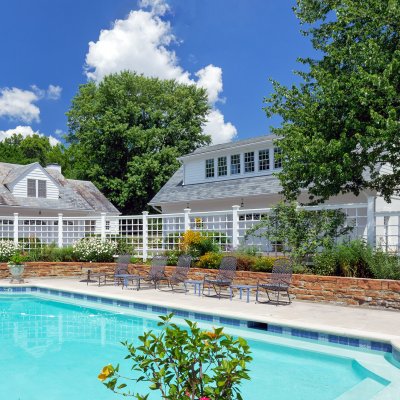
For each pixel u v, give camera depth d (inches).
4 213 1197.1
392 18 472.4
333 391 248.1
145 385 267.3
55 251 740.7
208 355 120.3
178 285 593.3
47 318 462.9
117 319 454.3
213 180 1107.9
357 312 394.0
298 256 493.0
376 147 498.6
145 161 1667.1
